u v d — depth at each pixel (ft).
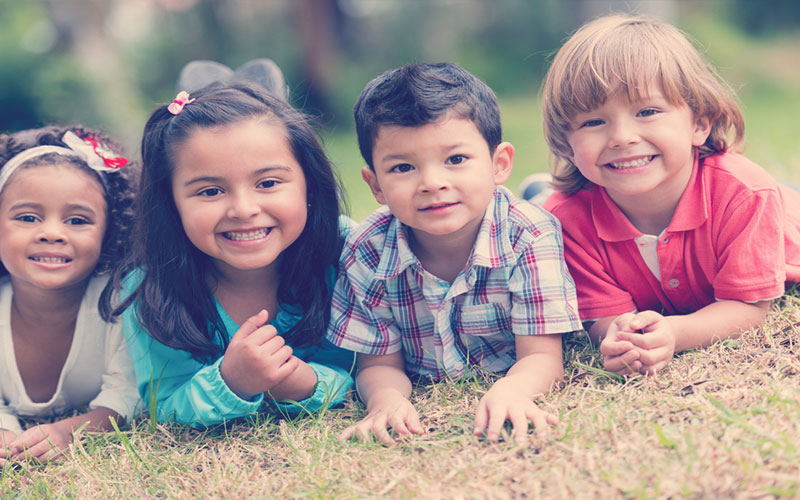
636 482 5.05
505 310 7.27
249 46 43.01
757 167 7.31
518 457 5.68
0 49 35.01
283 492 5.80
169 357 7.59
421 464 5.83
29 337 7.99
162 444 7.03
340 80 40.45
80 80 33.30
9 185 7.34
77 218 7.55
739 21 47.96
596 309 7.56
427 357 7.61
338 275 7.84
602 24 7.29
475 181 6.60
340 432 6.75
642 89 6.67
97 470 6.58
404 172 6.59
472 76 6.91
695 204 7.16
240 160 6.74
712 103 7.03
